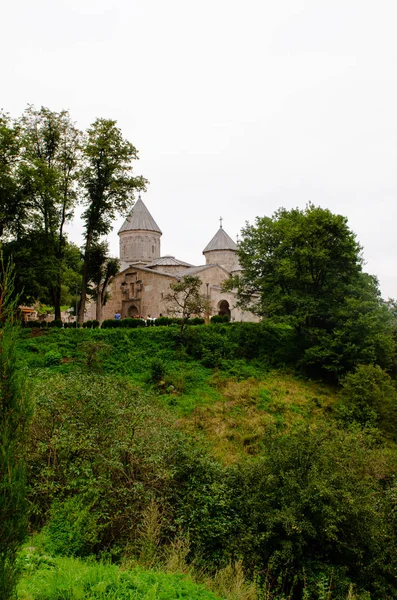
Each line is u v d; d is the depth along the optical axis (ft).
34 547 29.17
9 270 20.42
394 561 37.09
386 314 117.39
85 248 126.72
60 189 118.32
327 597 33.24
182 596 24.66
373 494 42.68
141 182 124.57
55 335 107.55
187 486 40.73
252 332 112.88
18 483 17.60
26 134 115.85
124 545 34.01
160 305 161.58
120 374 93.71
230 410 82.84
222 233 201.16
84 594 22.62
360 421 82.99
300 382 99.66
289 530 35.17
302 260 107.76
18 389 18.89
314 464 40.06
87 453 39.45
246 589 31.45
